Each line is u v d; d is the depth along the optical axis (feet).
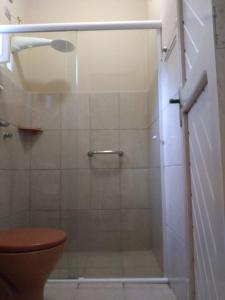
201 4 2.48
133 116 7.21
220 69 1.83
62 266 5.52
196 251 3.10
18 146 6.31
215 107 1.89
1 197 5.38
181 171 3.79
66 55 6.87
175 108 4.15
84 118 7.21
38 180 6.55
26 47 6.48
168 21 4.73
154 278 5.00
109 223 6.84
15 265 3.22
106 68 7.34
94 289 4.63
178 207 4.05
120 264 5.74
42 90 6.84
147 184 6.94
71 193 6.58
